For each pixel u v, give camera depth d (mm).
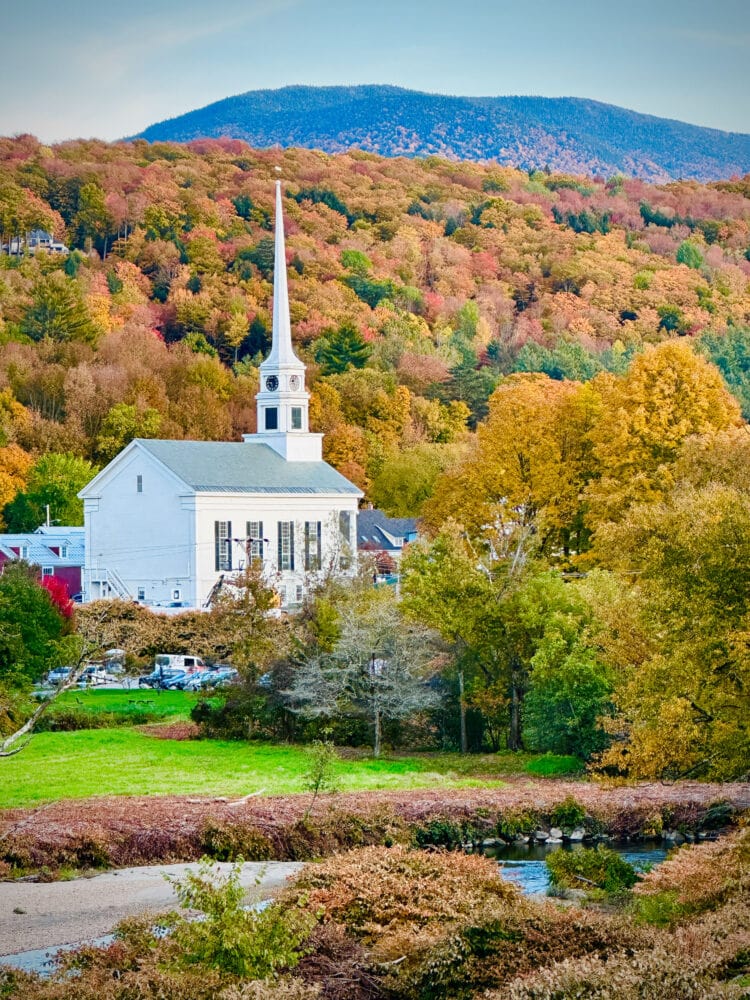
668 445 149250
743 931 52969
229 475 192875
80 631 144375
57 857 80250
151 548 191500
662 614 76125
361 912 62125
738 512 75688
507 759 118500
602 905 67562
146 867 81000
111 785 101875
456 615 123750
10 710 117125
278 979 51438
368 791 100250
